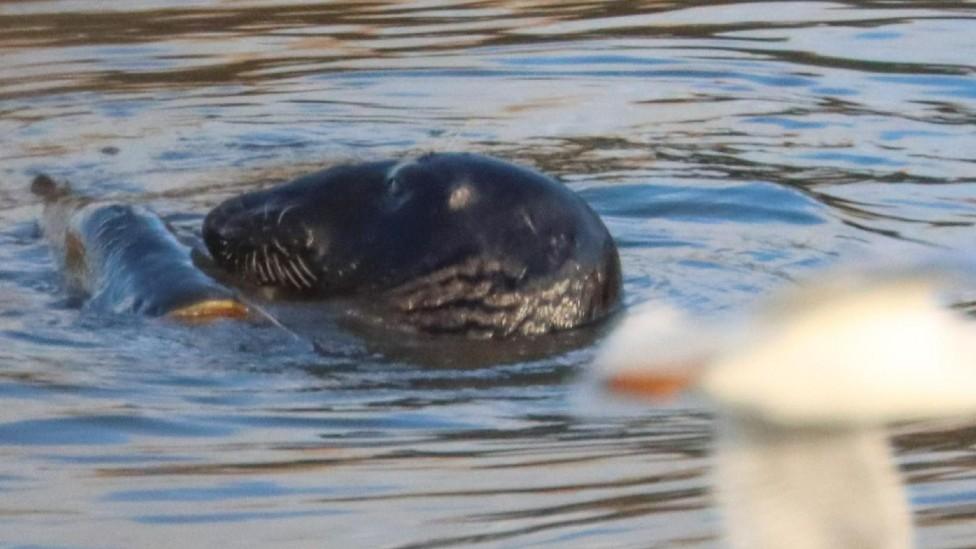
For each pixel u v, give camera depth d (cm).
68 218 3253
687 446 2277
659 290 2992
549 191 2903
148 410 2441
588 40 4709
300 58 4591
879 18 4850
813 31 4747
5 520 2086
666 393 902
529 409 2464
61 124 4106
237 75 4459
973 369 891
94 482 2202
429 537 2019
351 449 2305
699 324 926
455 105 4216
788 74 4381
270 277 3006
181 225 3372
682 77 4397
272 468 2241
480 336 2805
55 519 2091
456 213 2883
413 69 4484
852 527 983
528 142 3928
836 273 909
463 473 2214
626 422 2386
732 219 3394
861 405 897
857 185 3569
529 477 2189
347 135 4016
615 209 3462
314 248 2956
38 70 4503
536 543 1995
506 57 4575
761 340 910
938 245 3175
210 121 4119
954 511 2070
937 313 915
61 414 2419
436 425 2398
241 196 3083
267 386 2555
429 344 2767
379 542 2008
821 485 987
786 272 3078
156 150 3912
